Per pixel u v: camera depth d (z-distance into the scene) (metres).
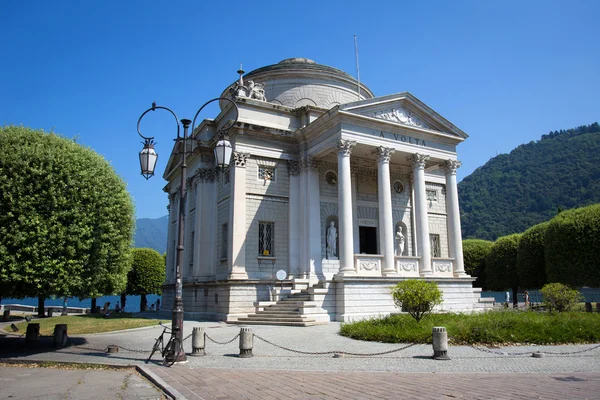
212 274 34.72
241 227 31.97
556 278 42.34
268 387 11.37
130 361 15.72
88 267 19.62
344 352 16.25
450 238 35.06
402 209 38.84
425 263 32.44
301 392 10.80
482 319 20.23
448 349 17.11
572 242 41.06
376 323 21.75
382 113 32.94
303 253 33.47
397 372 13.24
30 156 19.00
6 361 16.91
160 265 60.09
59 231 18.58
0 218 17.98
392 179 38.91
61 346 20.48
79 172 19.78
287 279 32.78
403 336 18.64
